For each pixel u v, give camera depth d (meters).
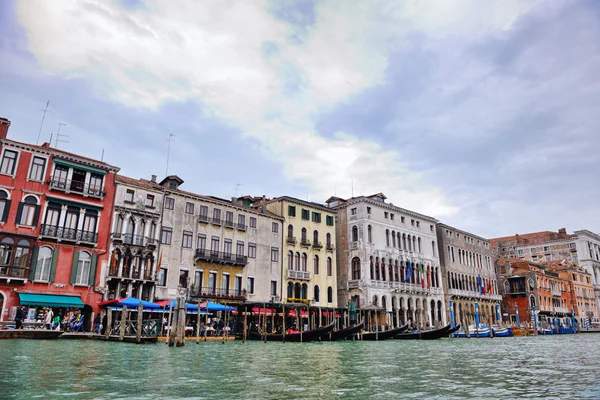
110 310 24.44
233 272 38.09
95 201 30.95
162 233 34.03
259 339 32.75
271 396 9.69
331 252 47.75
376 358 19.22
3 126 28.14
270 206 45.59
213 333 32.25
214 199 38.19
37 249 27.89
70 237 29.17
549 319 70.94
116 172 32.41
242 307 36.06
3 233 26.66
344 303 49.12
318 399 9.45
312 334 32.69
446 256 59.91
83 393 9.41
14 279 26.44
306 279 43.88
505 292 71.62
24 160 28.55
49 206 29.06
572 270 80.94
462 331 57.00
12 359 14.36
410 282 52.34
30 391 9.46
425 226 57.81
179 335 22.70
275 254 41.97
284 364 16.05
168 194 35.06
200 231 36.50
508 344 33.31
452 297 59.12
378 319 47.47
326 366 15.62
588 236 89.56
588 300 83.88
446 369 15.26
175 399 9.11
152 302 30.52
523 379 12.87
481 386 11.49
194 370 13.59
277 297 41.09
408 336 40.75
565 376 13.58
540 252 93.00
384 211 52.31
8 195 27.61
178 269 34.41
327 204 54.28
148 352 18.80
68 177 30.08
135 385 10.57
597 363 17.69
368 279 47.62
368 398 9.66
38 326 25.45
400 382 12.06
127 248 31.66
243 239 39.47
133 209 32.53
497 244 98.44
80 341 22.95
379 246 50.12
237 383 11.34
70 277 28.86
